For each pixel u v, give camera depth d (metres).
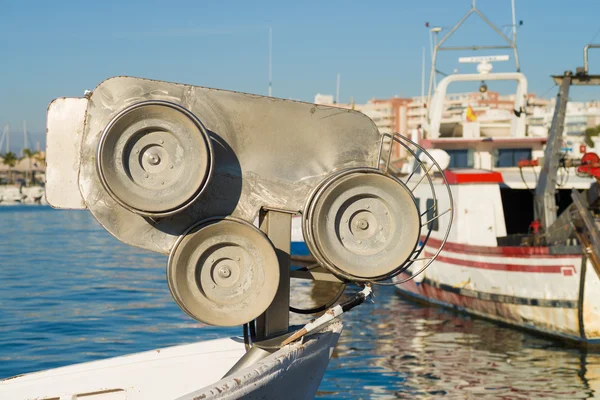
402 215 6.01
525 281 15.15
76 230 53.06
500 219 17.52
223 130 6.07
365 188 5.98
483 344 14.27
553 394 10.70
